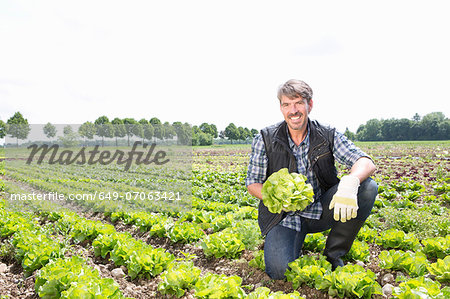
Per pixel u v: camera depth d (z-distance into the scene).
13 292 3.82
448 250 4.11
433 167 16.33
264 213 3.71
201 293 2.79
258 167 3.82
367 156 3.45
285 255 3.46
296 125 3.39
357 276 3.00
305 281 3.30
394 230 4.76
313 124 3.64
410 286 2.79
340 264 3.64
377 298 3.07
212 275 3.08
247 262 4.18
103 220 7.73
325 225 3.70
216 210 7.71
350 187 3.05
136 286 3.75
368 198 3.32
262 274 3.77
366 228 5.02
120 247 4.35
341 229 3.48
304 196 3.14
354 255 4.05
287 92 3.31
